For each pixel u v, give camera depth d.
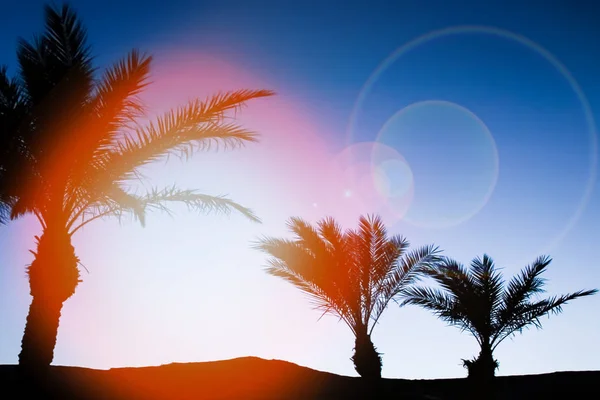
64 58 9.72
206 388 13.87
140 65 9.34
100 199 10.02
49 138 9.17
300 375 16.50
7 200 9.95
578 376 18.09
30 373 9.08
